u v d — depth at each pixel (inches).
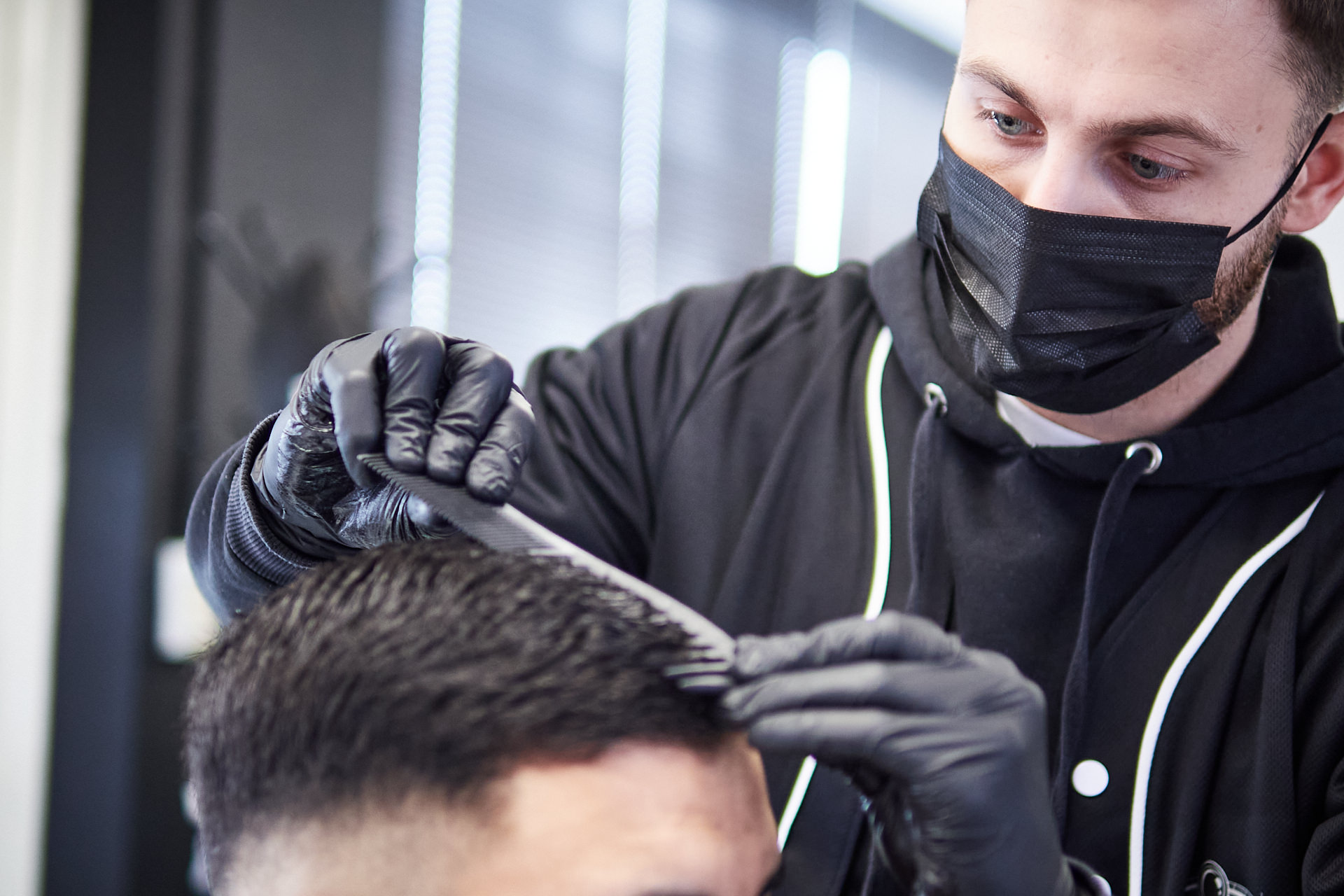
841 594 37.1
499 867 20.1
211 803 23.3
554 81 126.7
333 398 27.7
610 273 132.9
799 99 151.3
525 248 124.5
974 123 33.8
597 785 20.3
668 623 22.7
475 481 26.3
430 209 115.7
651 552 40.4
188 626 92.8
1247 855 31.1
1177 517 34.3
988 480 36.8
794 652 22.1
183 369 94.5
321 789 20.8
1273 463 33.6
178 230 93.4
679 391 41.8
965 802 21.1
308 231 101.7
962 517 36.3
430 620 21.5
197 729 24.0
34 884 93.7
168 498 93.7
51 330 93.7
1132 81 29.4
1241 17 28.8
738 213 146.6
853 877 33.5
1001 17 31.0
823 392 40.1
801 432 39.6
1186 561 33.9
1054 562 34.7
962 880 21.5
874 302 42.3
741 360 41.8
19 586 92.9
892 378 39.7
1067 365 32.6
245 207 96.9
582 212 130.0
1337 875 28.5
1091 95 29.8
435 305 115.6
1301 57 30.1
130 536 91.7
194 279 94.5
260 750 21.7
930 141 160.2
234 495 31.2
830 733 21.0
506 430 27.8
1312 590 32.4
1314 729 31.2
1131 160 31.6
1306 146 32.3
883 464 38.1
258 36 97.6
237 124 96.3
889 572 36.7
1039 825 22.0
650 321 44.2
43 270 93.2
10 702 92.7
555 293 127.6
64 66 93.0
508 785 20.1
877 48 152.8
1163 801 32.5
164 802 92.7
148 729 91.7
